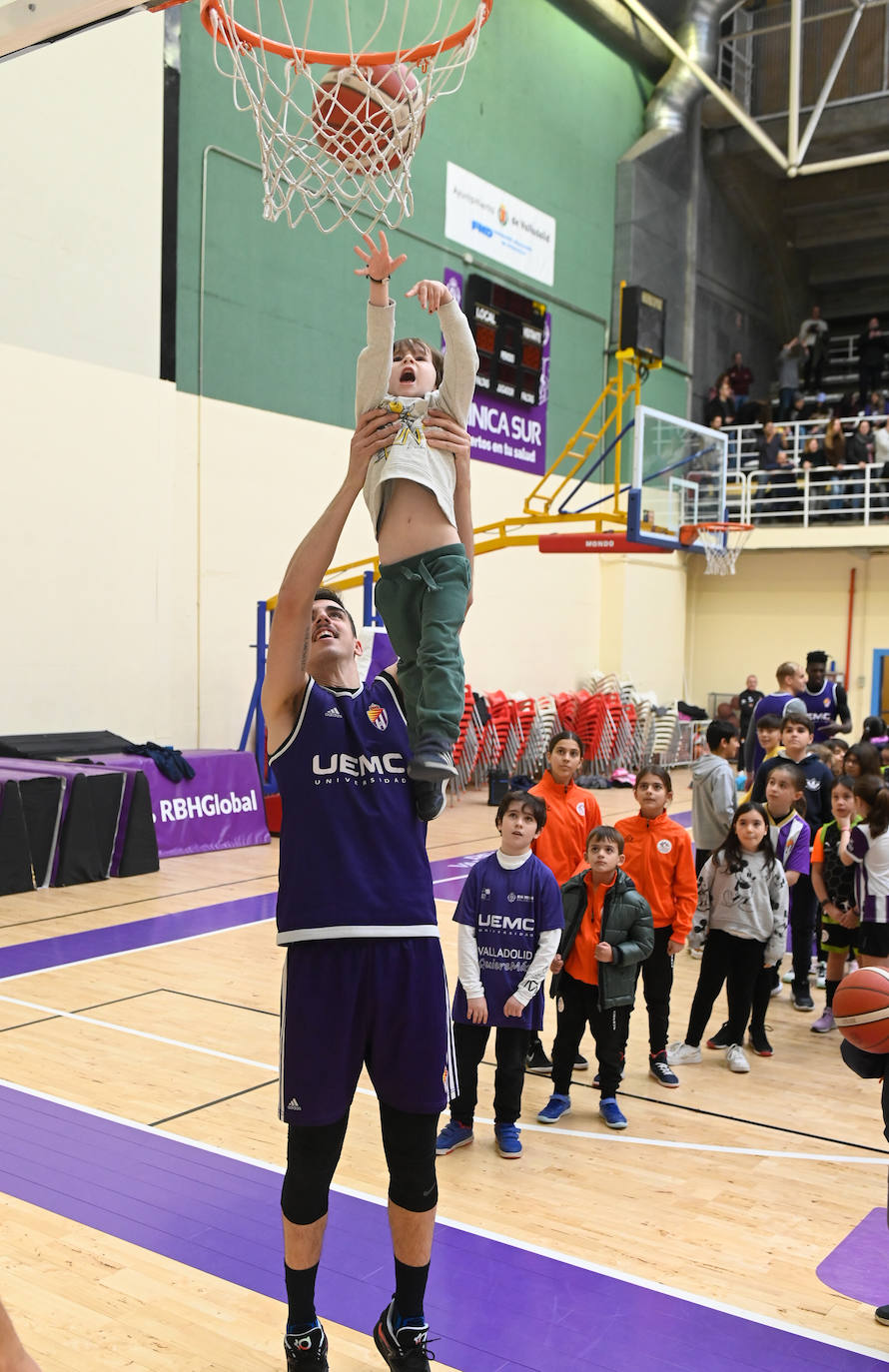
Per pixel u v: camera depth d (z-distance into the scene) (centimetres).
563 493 1681
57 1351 267
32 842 814
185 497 1095
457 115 1420
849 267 2292
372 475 235
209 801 988
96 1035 502
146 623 1031
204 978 596
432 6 1146
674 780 1645
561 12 1617
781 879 498
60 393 952
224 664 1140
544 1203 358
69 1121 408
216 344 1119
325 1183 243
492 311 1488
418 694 234
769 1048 524
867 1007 291
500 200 1508
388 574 231
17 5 258
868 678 1852
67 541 962
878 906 485
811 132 1614
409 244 1351
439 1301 295
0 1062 467
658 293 1834
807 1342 280
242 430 1149
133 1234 326
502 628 1571
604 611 1805
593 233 1714
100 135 971
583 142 1681
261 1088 444
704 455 1187
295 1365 245
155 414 1034
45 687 950
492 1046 532
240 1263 311
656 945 482
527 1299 297
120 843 866
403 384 240
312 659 259
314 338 1229
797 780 589
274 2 997
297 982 238
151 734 1040
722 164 1948
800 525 1816
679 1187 374
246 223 1145
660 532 1111
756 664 1958
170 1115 416
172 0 244
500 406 1534
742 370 1948
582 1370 265
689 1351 275
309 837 240
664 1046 482
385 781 243
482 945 402
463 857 976
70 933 686
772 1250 330
